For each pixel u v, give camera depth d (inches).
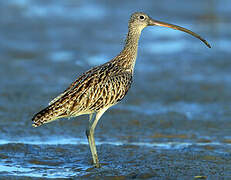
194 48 1295.5
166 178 514.6
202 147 647.1
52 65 1125.7
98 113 569.9
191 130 737.0
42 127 733.3
